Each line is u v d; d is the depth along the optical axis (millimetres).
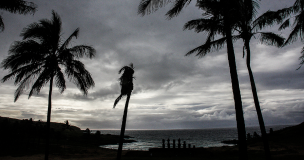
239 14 5750
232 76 5840
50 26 11258
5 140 28094
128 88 12125
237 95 5660
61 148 28750
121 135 11469
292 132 23422
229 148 19953
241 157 5227
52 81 10812
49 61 10438
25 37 10828
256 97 9812
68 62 11047
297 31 8695
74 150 27094
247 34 10016
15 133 32969
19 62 9938
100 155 22234
